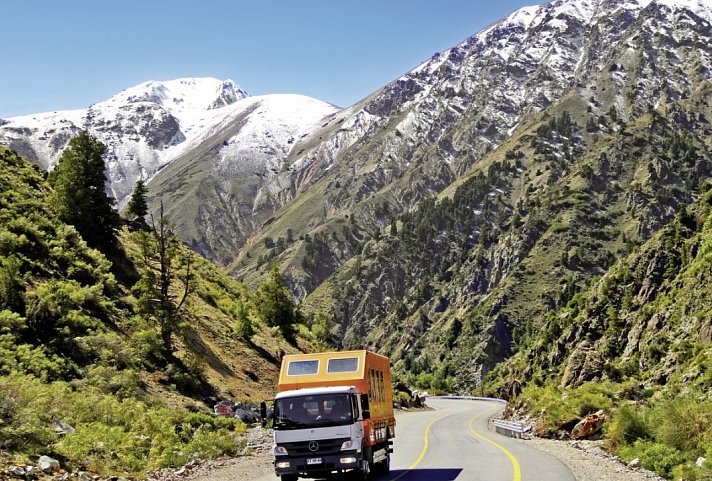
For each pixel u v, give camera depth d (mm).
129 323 49094
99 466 21016
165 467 24625
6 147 70688
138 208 76375
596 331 106188
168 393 42750
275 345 68875
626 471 21578
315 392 20453
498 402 120250
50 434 21172
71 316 42875
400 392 96812
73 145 60781
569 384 50375
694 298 70250
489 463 24297
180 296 62125
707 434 23141
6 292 40750
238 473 24281
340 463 19797
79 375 37719
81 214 59375
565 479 19250
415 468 24469
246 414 44656
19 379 30359
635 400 40625
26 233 50375
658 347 68500
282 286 79562
